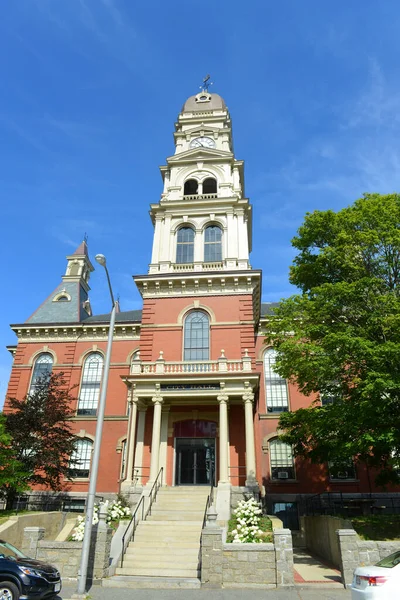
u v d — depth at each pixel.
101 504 18.42
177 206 32.22
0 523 15.90
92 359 34.88
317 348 18.03
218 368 24.20
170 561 15.02
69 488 29.61
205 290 28.39
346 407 17.33
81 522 17.45
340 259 20.05
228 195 32.44
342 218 20.56
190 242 31.36
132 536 16.55
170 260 30.41
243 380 23.09
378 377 16.09
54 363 34.69
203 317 27.83
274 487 28.25
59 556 13.64
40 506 28.27
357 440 16.58
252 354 26.05
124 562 14.96
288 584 12.42
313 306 19.62
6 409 32.28
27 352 35.31
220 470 21.45
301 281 22.16
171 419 24.70
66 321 36.25
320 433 18.11
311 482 28.05
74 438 27.05
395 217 19.48
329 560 17.27
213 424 24.53
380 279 18.48
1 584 10.23
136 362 24.89
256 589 12.35
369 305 18.75
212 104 39.00
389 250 19.42
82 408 33.06
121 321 34.78
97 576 13.22
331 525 17.09
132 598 11.50
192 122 38.06
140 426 24.66
